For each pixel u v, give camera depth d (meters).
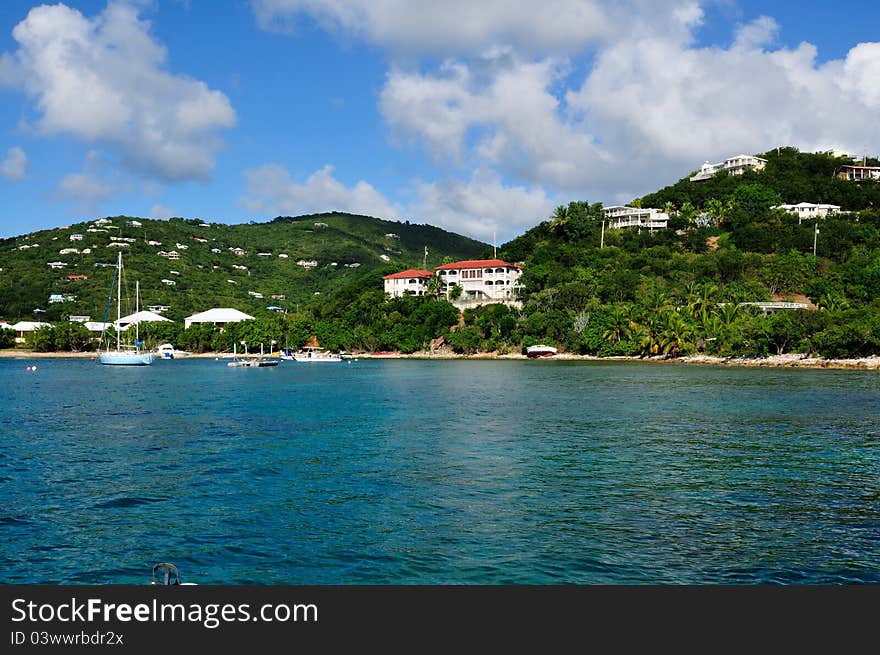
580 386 90.81
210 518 28.64
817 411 62.12
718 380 97.31
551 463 39.56
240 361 165.75
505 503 30.81
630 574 22.73
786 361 126.44
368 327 199.62
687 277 175.25
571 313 169.12
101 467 38.78
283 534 26.55
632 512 29.33
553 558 24.02
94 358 190.25
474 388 90.69
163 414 63.34
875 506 30.28
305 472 37.34
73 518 28.70
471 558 24.08
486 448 44.47
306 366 156.12
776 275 170.88
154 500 31.52
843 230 189.25
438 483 34.72
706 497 31.81
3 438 49.09
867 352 120.56
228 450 44.03
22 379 113.50
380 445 45.75
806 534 26.42
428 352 187.50
